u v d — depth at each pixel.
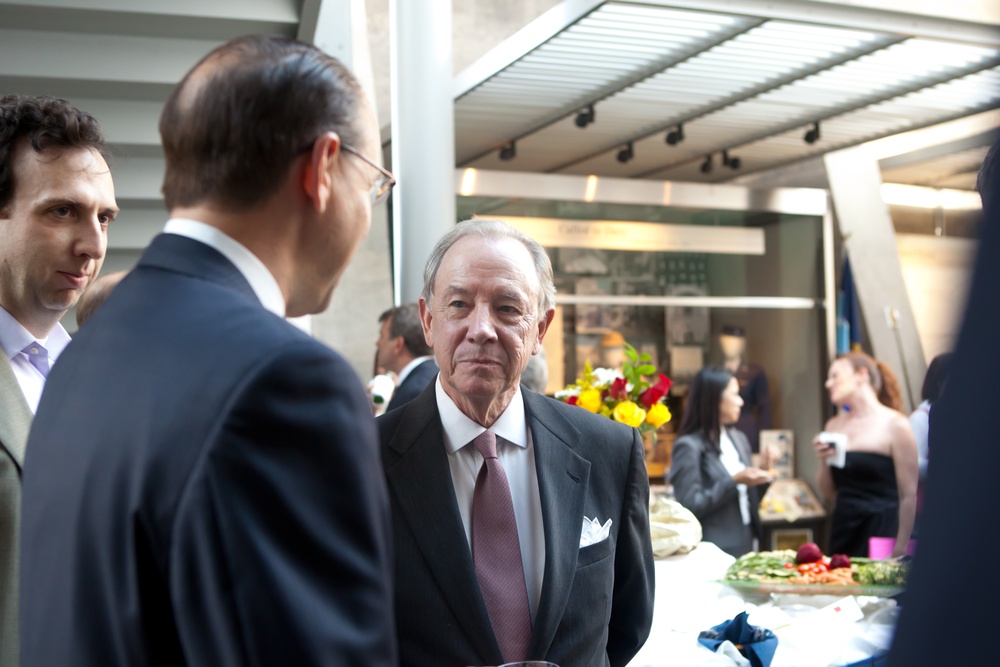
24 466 0.87
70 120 1.59
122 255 4.37
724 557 2.77
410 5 4.64
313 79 0.87
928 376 1.63
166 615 0.72
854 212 7.45
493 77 5.64
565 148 7.43
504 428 1.49
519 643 1.38
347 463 0.75
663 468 7.48
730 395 4.48
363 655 0.72
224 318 0.79
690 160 7.84
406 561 1.38
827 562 2.60
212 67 0.86
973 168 7.49
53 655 0.76
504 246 1.48
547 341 7.23
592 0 4.51
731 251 7.81
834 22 4.70
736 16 4.62
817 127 6.64
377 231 5.68
